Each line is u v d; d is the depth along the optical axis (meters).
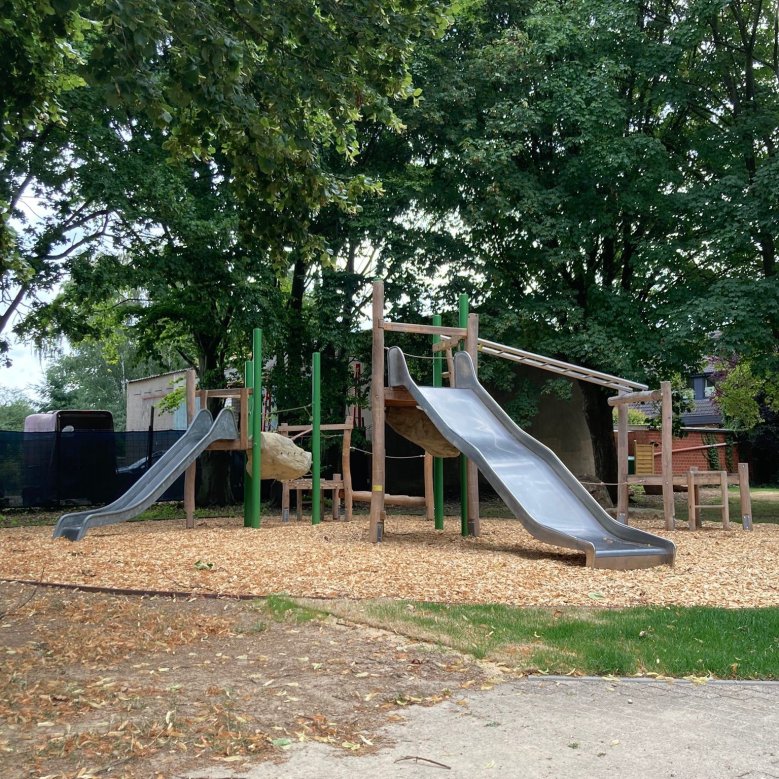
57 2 5.58
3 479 20.91
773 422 35.94
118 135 17.42
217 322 20.64
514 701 4.34
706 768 3.41
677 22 19.64
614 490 23.34
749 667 4.97
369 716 4.07
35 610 6.77
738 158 19.45
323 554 10.30
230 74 6.32
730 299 17.28
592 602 7.26
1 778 3.29
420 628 5.91
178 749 3.61
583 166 18.92
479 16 20.98
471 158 18.34
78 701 4.27
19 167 16.12
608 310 19.58
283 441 15.68
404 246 20.16
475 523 13.45
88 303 18.61
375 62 7.65
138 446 22.77
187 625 6.14
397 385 12.95
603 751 3.60
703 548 11.95
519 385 23.02
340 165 19.59
